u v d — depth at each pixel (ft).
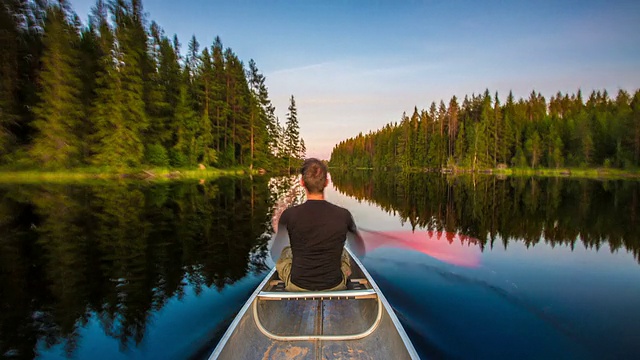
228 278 15.96
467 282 16.01
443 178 129.29
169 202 42.80
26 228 26.66
